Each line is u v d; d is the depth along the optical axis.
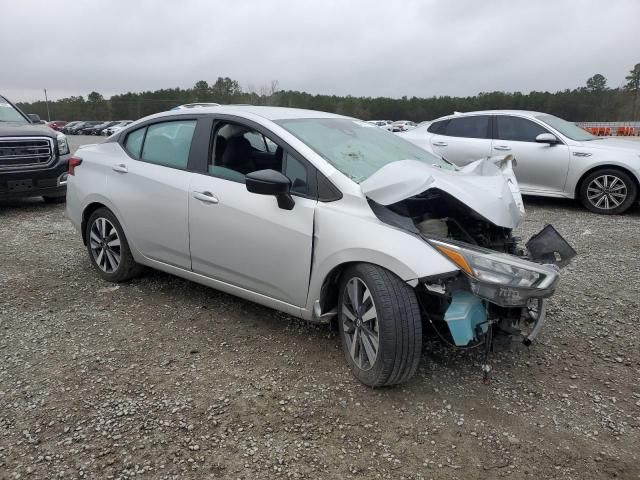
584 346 3.60
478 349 3.50
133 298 4.35
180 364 3.30
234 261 3.57
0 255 5.61
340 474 2.38
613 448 2.57
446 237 3.03
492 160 4.13
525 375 3.22
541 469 2.43
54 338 3.64
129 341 3.61
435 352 3.46
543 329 3.85
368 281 2.87
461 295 2.81
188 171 3.87
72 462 2.43
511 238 3.29
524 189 8.41
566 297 4.47
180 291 4.50
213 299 4.33
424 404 2.90
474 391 3.04
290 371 3.22
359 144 3.71
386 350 2.80
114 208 4.35
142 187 4.12
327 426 2.71
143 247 4.24
